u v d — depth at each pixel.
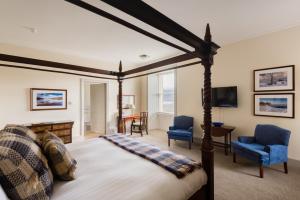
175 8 2.47
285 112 3.19
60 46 4.23
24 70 4.23
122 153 2.01
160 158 1.78
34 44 4.07
